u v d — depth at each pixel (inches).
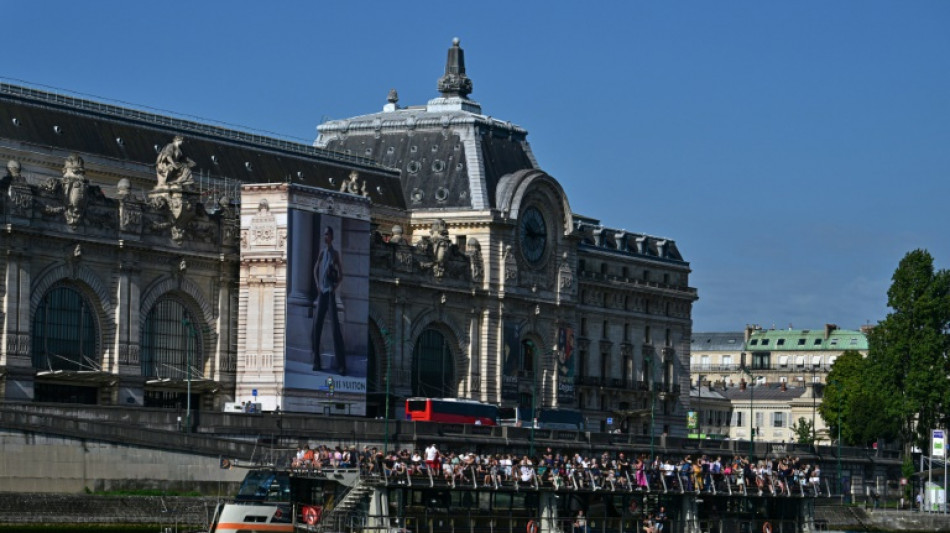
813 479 7091.5
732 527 6761.8
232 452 6486.2
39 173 7716.5
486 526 5974.4
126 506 5999.0
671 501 6574.8
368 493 5634.8
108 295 7539.4
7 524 5664.4
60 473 6063.0
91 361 7465.6
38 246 7263.8
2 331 7111.2
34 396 7249.0
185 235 7839.6
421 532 5787.4
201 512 6161.4
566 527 6171.3
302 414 7391.7
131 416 6633.9
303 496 5595.5
